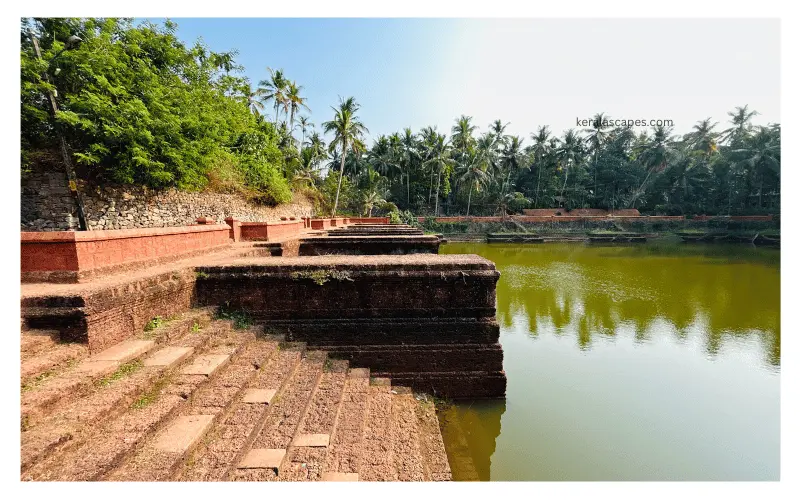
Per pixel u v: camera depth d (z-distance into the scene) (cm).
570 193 4625
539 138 4503
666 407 542
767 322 941
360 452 306
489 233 3856
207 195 1470
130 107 968
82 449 227
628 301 1173
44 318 312
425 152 4278
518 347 774
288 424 315
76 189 984
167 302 438
